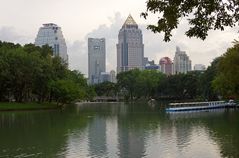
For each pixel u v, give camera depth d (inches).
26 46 6491.1
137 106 6879.9
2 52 5423.2
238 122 3243.1
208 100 7003.0
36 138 2351.1
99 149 1924.2
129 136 2402.8
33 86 5703.7
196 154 1753.2
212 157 1679.4
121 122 3422.7
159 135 2429.9
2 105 5305.1
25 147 2007.9
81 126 3068.4
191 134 2447.1
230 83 3595.0
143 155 1756.9
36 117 4074.8
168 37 925.2
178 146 1977.1
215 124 3102.9
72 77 6924.2
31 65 5344.5
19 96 5841.5
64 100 5812.0
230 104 5669.3
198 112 4854.8
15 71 5241.1
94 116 4227.4
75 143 2128.4
